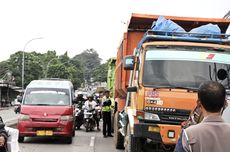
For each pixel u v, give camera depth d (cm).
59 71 9806
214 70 909
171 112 874
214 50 931
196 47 929
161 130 866
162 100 879
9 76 7231
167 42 930
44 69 9519
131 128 924
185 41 966
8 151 524
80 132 2005
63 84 1627
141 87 894
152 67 904
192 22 1148
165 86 888
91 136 1797
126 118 1066
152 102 881
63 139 1642
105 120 1767
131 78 1058
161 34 972
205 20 1138
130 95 1043
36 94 1552
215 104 333
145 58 912
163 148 945
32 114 1466
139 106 891
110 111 1766
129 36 1160
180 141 331
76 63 12494
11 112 4169
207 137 323
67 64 11306
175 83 891
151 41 966
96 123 2111
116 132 1377
